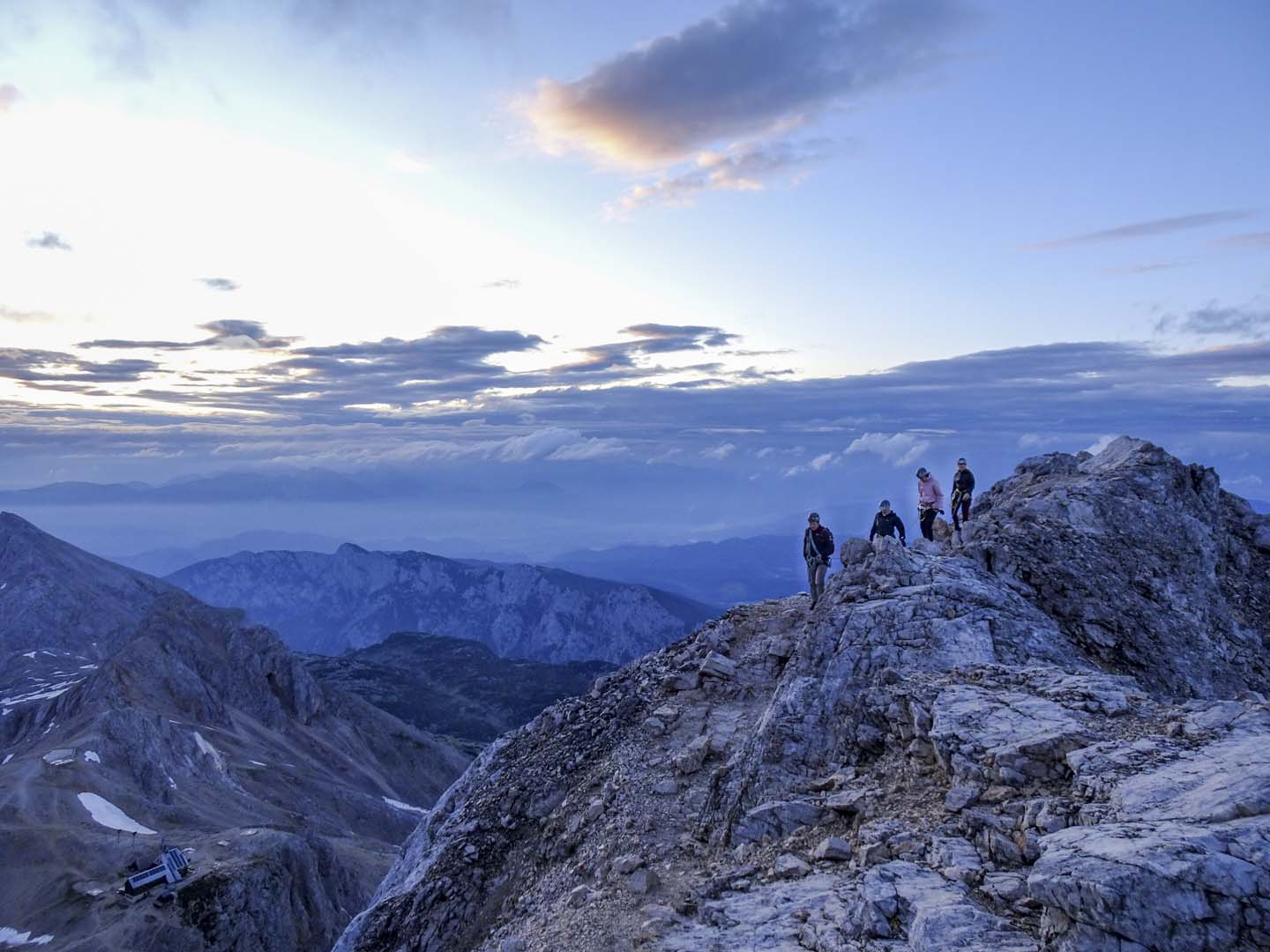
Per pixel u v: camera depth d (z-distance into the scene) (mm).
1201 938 7633
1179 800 9906
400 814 177500
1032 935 9281
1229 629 22422
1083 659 19750
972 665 17531
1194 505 25625
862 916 10664
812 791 16656
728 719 24188
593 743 25953
